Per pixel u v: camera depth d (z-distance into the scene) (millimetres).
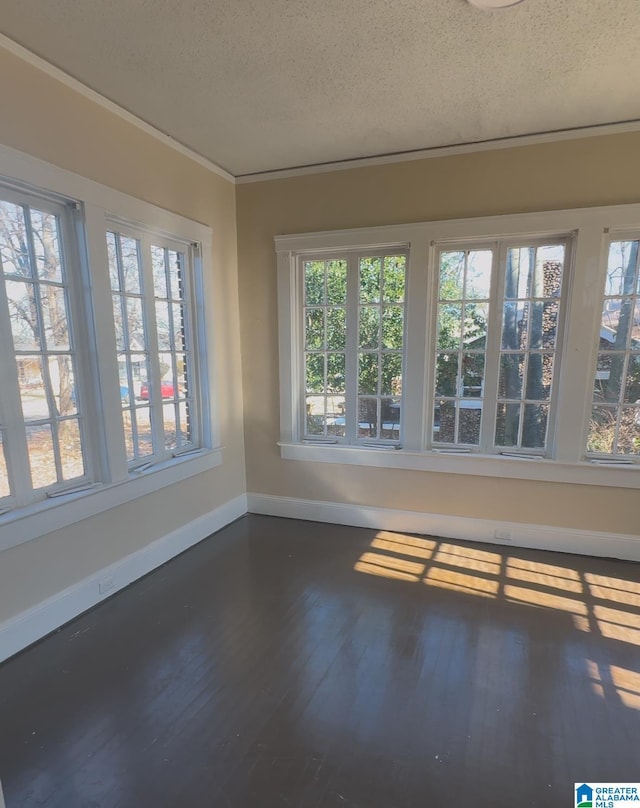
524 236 2789
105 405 2344
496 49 1876
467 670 1879
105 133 2283
